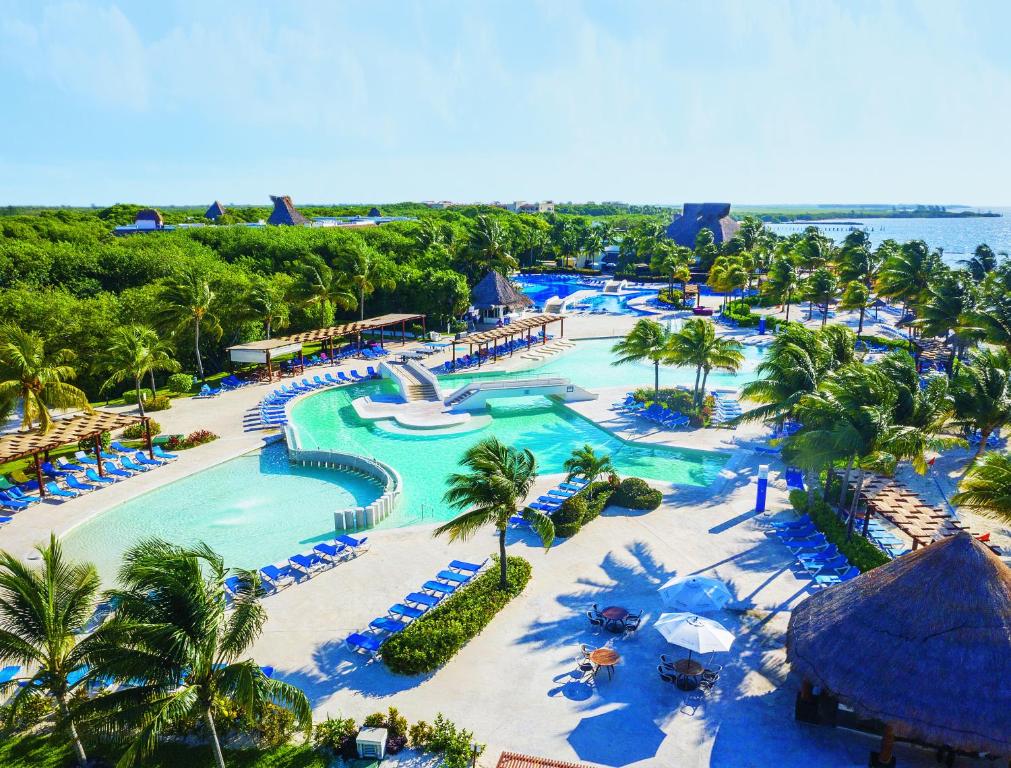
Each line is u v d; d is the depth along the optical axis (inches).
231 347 2278.5
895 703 651.5
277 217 5295.3
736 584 1020.5
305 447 1713.8
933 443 1145.4
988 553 711.7
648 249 5162.4
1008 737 608.1
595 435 1802.4
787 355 1421.0
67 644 644.1
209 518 1316.4
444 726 724.7
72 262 2691.9
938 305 2233.0
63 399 1535.4
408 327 3164.4
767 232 5994.1
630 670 835.4
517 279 5196.9
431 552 1133.7
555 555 1119.6
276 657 866.1
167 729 717.9
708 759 698.2
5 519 1275.8
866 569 1023.0
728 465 1515.7
